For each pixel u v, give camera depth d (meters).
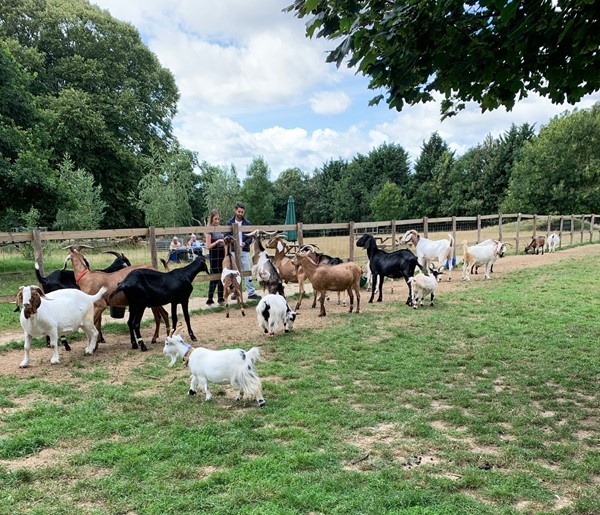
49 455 3.74
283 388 5.27
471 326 8.30
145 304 7.09
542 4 3.42
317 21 3.88
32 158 17.47
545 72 4.15
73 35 32.28
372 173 61.50
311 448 3.78
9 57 19.45
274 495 3.08
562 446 3.82
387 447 3.82
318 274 9.15
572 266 16.88
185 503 2.98
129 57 35.41
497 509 2.94
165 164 30.70
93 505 3.02
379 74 4.20
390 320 9.01
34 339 7.71
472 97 4.70
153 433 4.10
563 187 41.81
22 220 22.70
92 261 14.51
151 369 6.07
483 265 17.78
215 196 36.28
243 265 11.51
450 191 54.38
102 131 30.59
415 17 3.83
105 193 33.38
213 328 8.52
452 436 4.08
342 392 5.17
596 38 3.42
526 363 6.18
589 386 5.31
